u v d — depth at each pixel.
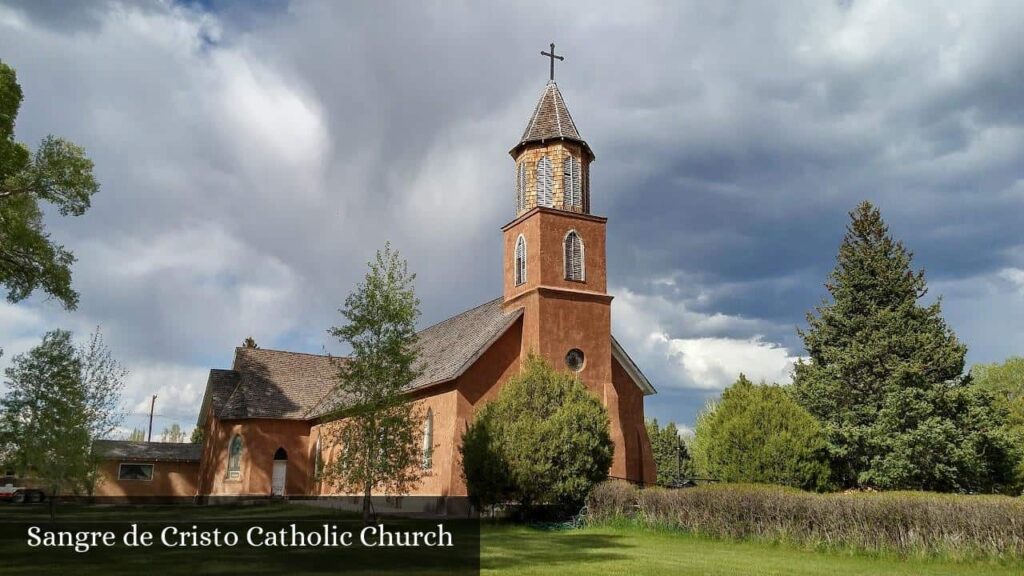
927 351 38.69
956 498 20.52
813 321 43.50
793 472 30.28
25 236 33.09
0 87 29.77
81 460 32.62
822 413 41.28
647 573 16.53
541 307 35.09
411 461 28.34
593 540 23.81
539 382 29.69
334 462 28.86
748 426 31.12
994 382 67.12
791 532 22.53
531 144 37.69
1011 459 37.84
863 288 41.94
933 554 19.69
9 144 30.41
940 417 37.16
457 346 38.88
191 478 57.91
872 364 39.88
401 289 28.78
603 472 29.56
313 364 56.81
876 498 21.33
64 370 32.94
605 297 36.56
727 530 24.02
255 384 52.22
